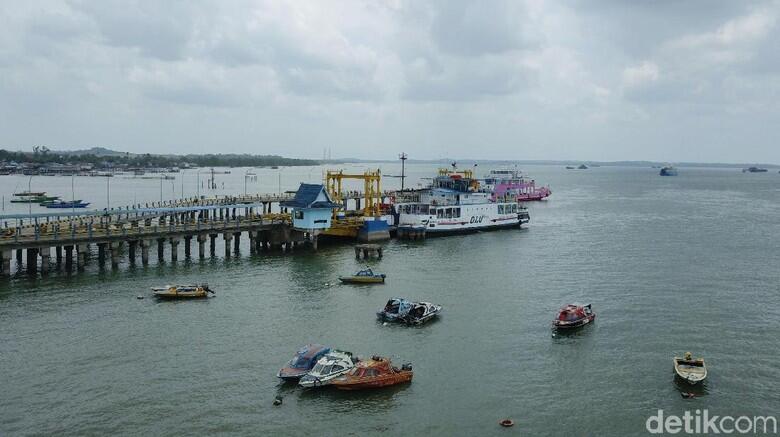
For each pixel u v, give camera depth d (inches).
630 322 2498.8
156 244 4490.7
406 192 5841.5
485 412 1707.7
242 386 1841.8
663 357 2110.0
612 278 3319.4
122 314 2522.1
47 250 3243.1
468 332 2368.4
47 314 2500.0
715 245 4505.4
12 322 2389.3
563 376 1948.8
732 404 1766.7
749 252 4175.7
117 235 3385.8
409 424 1637.6
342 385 1813.5
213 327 2377.0
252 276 3302.2
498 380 1915.6
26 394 1764.3
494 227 5467.5
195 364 1999.3
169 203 5565.9
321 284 3132.4
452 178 5654.5
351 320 2506.2
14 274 3225.9
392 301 2576.3
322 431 1596.9
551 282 3223.4
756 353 2153.1
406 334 2337.6
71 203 7544.3
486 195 5615.2
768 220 6299.2
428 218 4940.9
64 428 1581.0
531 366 2028.8
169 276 3248.0
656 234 5167.3
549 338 2300.7
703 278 3314.5
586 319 2455.7
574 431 1610.5
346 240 4665.4
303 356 1930.4
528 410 1721.2
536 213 7239.2
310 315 2564.0
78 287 2955.2
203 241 3777.1
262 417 1660.9
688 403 1771.7
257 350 2132.1
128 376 1898.4
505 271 3516.2
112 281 3097.9
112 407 1696.6
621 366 2031.3
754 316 2591.0
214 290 2957.7
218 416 1660.9
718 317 2573.8
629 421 1665.8
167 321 2439.7
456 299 2859.3
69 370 1932.8
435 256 4023.1
